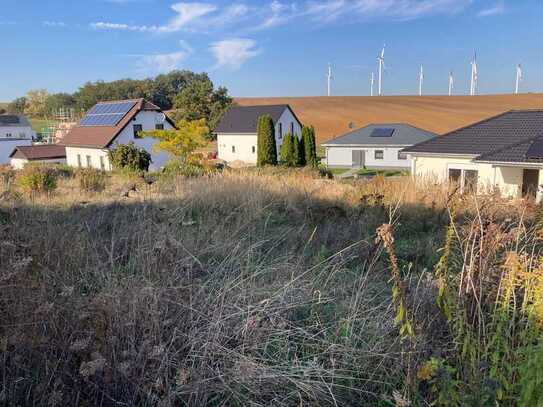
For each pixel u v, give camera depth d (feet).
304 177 42.68
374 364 8.86
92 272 11.20
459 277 8.96
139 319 8.93
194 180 34.94
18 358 7.66
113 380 7.86
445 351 8.25
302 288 10.88
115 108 120.06
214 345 8.59
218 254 14.26
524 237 11.11
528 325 7.85
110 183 44.29
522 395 6.87
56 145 135.74
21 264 8.90
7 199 20.35
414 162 63.98
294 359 8.75
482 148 59.06
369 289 11.69
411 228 22.70
